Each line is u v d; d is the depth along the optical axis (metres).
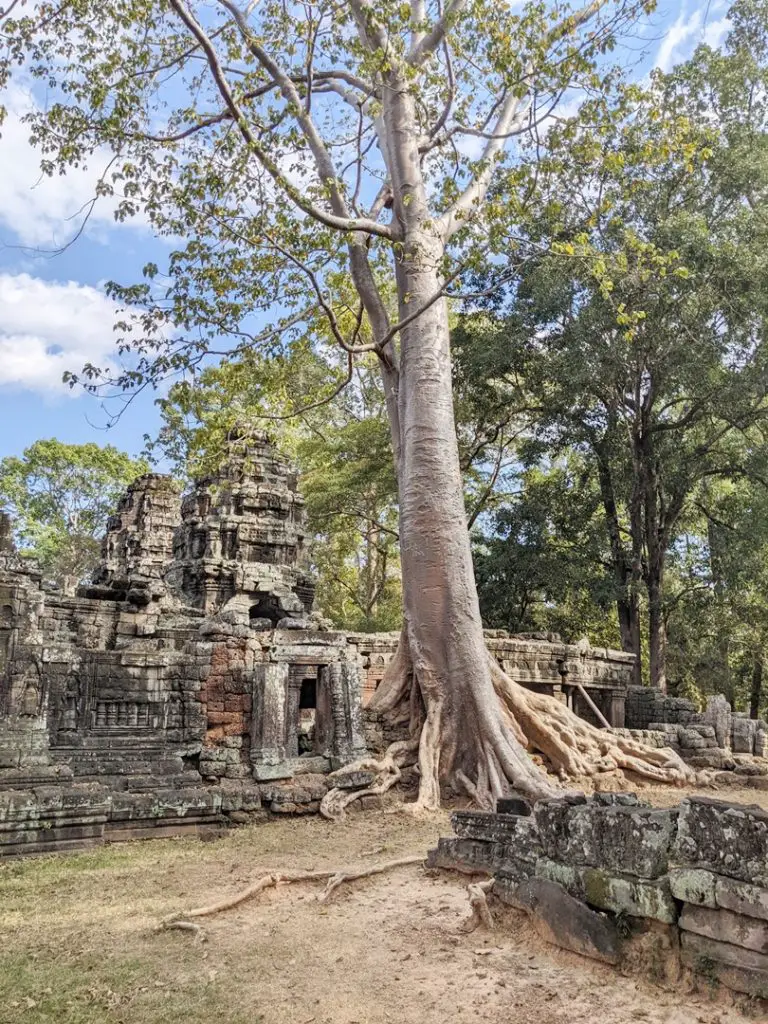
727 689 32.78
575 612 33.56
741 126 25.28
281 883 8.16
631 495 29.53
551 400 27.61
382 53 13.13
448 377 16.17
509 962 5.93
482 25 13.28
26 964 5.98
